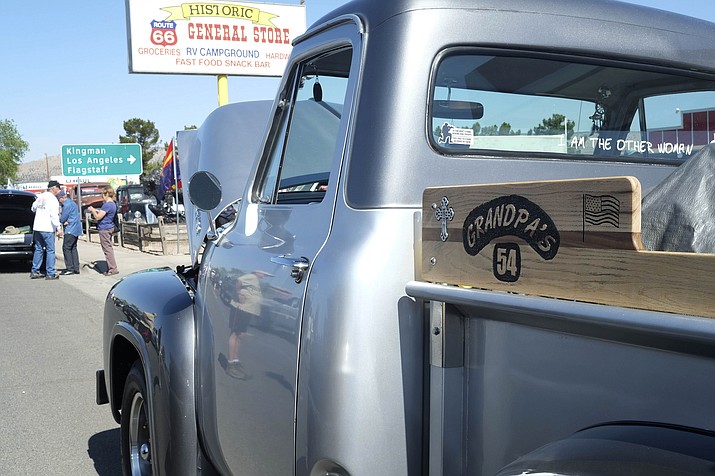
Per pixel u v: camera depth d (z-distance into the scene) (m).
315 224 2.27
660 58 2.67
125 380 3.91
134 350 3.83
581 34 2.51
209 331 2.89
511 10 2.40
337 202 2.19
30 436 5.29
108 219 15.49
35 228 15.53
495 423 1.74
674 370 1.35
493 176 2.32
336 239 2.12
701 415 1.31
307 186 2.46
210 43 19.20
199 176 2.94
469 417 1.82
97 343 8.51
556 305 1.45
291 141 2.63
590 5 2.58
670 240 1.53
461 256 1.76
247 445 2.53
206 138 4.02
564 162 2.53
